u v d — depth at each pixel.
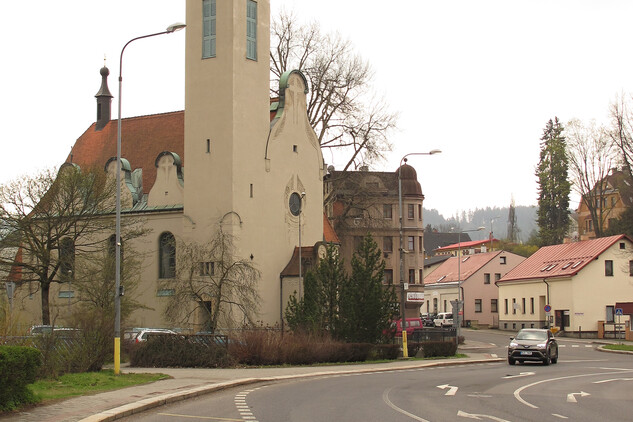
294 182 54.50
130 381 24.69
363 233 76.38
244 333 35.88
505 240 167.88
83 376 25.16
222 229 48.19
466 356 47.66
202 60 50.97
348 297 40.84
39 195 46.47
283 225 53.22
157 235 51.84
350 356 39.38
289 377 29.58
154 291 51.31
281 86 54.88
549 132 110.19
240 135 50.28
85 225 47.84
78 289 44.75
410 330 56.72
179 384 24.56
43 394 20.12
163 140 56.59
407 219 83.31
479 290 98.62
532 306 82.75
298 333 38.06
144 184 54.88
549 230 101.62
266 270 51.53
